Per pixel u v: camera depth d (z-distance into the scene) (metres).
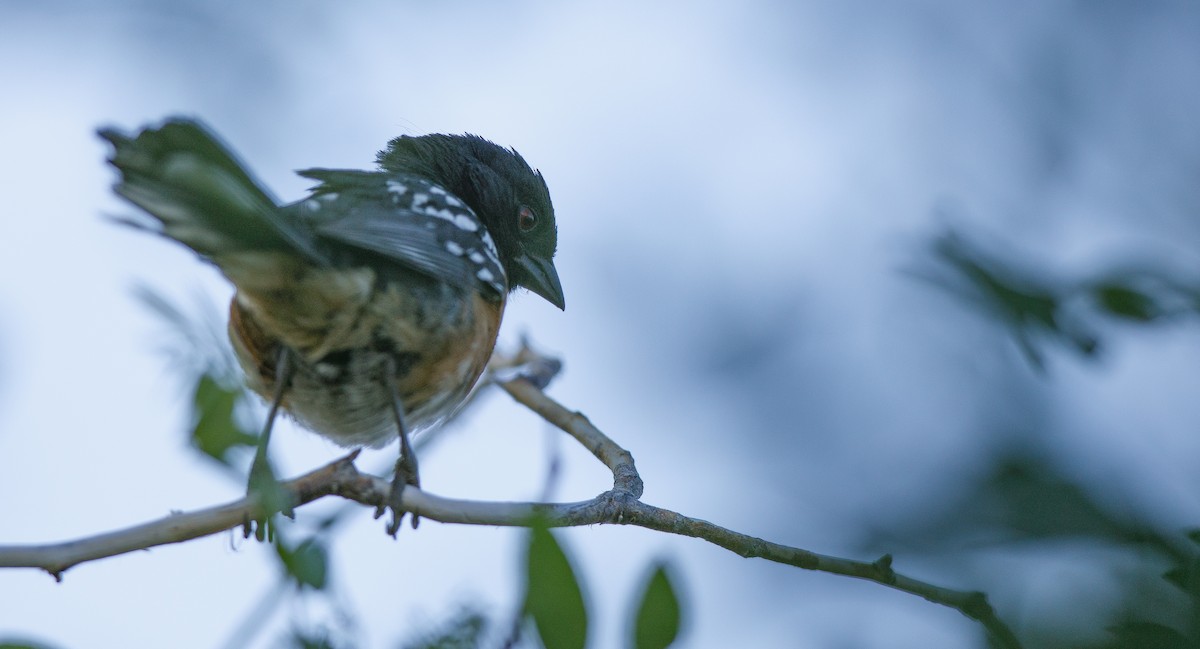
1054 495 3.36
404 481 3.82
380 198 3.83
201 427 3.73
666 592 3.70
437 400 3.85
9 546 3.75
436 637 3.70
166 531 3.75
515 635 3.69
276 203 3.78
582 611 3.68
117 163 3.76
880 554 3.48
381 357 3.83
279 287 3.80
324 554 3.72
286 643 3.71
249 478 3.73
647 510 3.77
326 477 3.79
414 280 3.82
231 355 3.73
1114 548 3.21
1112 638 2.99
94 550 3.75
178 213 3.76
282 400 3.85
